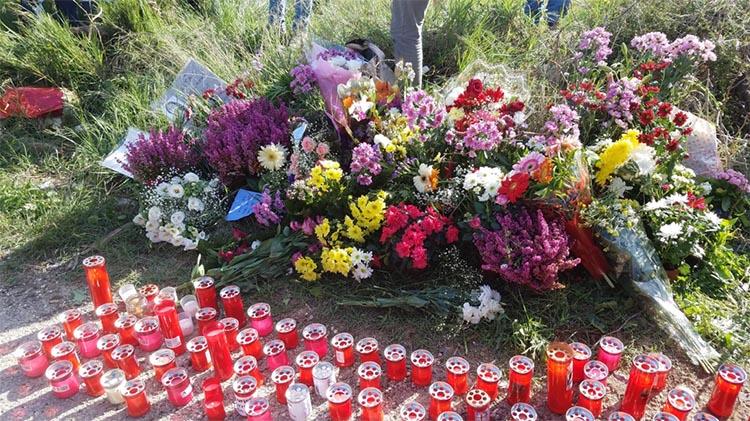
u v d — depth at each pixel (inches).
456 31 198.2
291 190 130.8
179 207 146.9
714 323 113.8
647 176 124.9
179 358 115.6
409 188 130.0
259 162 146.6
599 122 142.9
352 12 214.7
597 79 161.5
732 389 94.7
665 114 128.9
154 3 233.1
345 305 123.6
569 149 117.3
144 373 111.6
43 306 130.3
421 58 169.8
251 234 141.4
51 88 209.0
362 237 124.4
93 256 134.3
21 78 215.2
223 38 216.5
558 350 98.1
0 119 198.4
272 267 132.7
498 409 99.3
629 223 116.0
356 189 131.6
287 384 102.0
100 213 159.6
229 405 103.0
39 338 113.1
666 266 124.1
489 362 109.3
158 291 128.5
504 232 114.4
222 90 186.4
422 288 125.1
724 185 139.3
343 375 108.0
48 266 143.0
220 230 146.6
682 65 148.9
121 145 176.4
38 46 213.8
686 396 93.7
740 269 125.8
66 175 176.4
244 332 112.1
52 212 158.2
